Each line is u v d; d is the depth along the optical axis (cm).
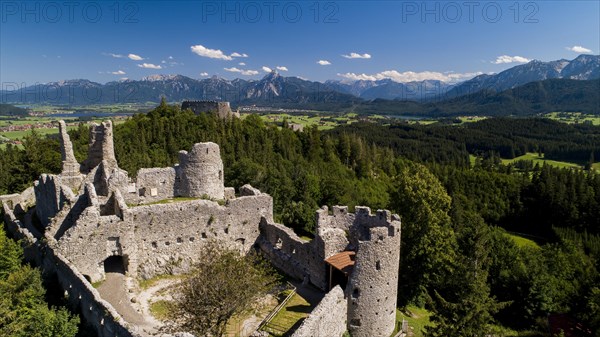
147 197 5084
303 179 9169
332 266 4188
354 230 4638
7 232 5044
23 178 7562
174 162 9656
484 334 3675
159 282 4459
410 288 5928
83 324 3278
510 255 6900
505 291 6244
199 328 3191
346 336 3756
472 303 3712
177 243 4719
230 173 8950
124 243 4247
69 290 3575
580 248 9456
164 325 3456
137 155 9412
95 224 4088
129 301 3866
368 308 3838
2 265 3800
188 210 4731
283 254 4956
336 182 9625
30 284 3466
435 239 5872
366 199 9612
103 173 5291
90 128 5647
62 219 4394
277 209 8100
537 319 5791
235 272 3394
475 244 5206
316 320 3131
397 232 3916
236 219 5056
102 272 4194
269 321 3772
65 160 5403
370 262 3775
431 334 3850
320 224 4519
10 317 3100
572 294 5644
